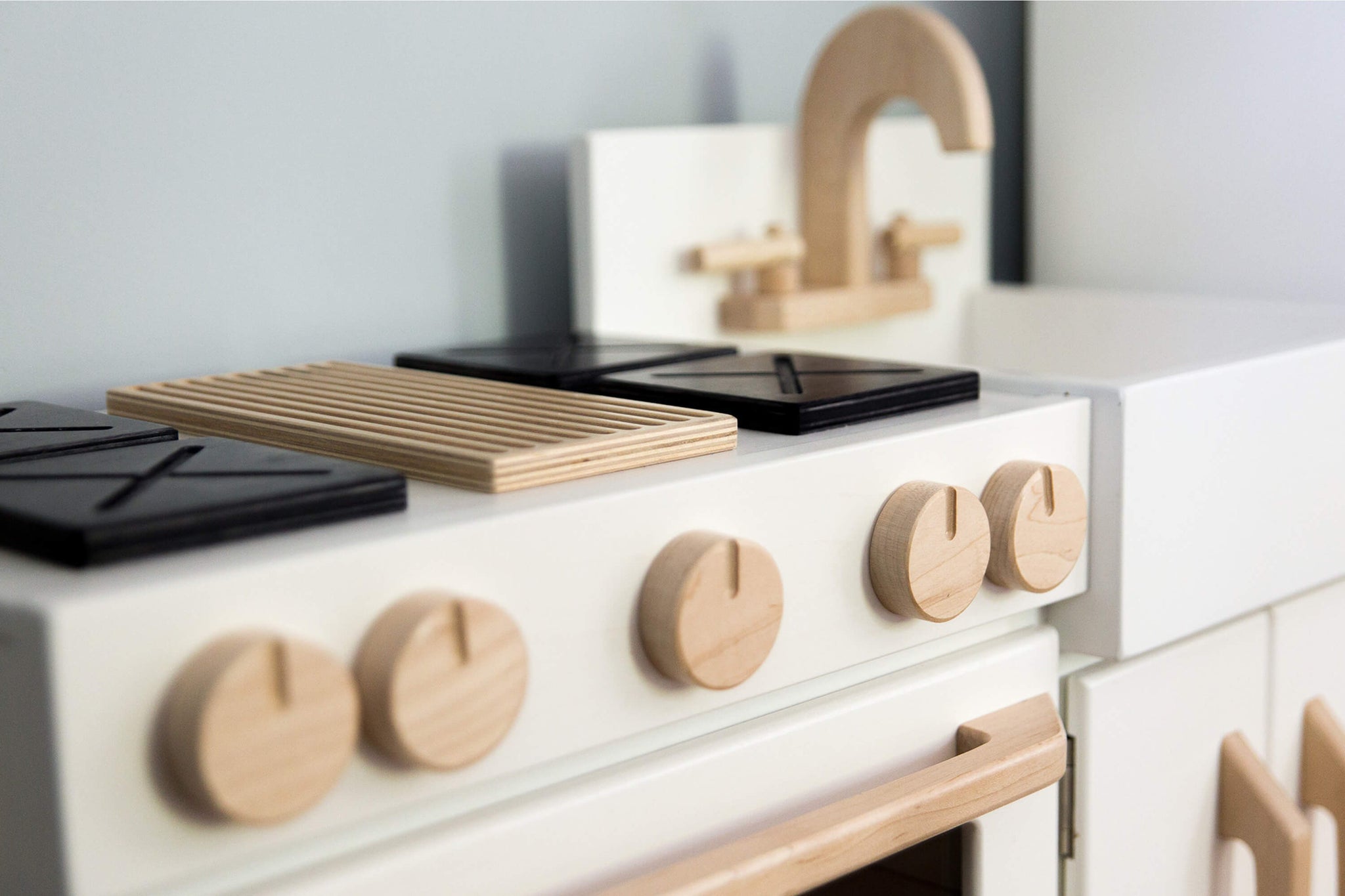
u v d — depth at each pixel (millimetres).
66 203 676
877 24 863
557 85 878
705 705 476
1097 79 1070
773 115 1016
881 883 569
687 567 442
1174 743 682
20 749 344
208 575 352
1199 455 644
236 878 390
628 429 502
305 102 760
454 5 819
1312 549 730
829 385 594
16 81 654
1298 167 950
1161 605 637
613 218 847
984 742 575
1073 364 1043
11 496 396
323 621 376
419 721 381
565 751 438
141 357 711
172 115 709
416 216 817
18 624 334
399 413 546
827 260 947
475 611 390
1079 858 646
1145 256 1058
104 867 340
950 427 550
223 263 737
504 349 761
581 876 459
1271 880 693
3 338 662
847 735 538
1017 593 590
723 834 500
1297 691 763
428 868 420
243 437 546
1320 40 925
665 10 934
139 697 343
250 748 347
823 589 508
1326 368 720
